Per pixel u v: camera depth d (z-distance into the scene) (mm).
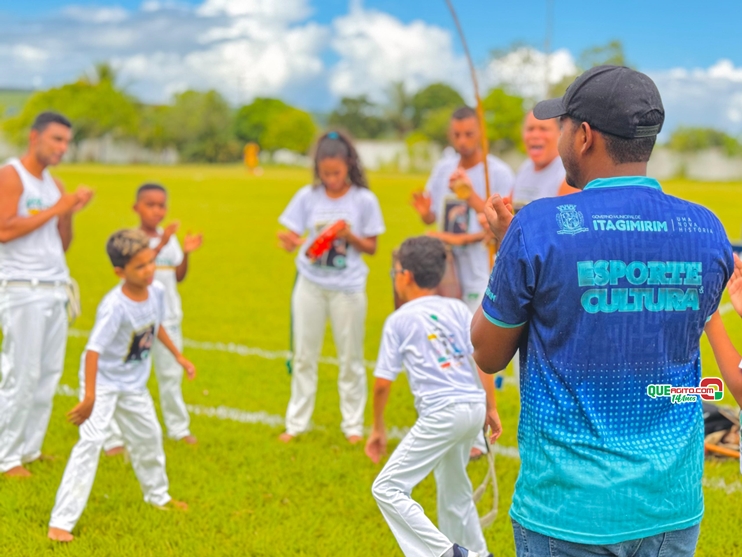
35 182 4594
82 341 8133
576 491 1957
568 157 2107
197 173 56625
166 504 4270
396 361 3539
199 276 12820
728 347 2254
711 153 69875
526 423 2082
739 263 2418
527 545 2064
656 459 1975
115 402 4094
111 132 90125
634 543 1982
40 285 4598
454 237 5305
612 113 1996
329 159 5355
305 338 5426
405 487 3320
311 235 5500
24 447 4809
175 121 93812
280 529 4012
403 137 106250
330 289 5387
